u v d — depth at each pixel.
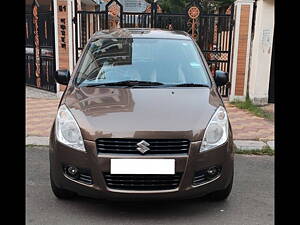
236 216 3.62
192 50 4.66
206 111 3.59
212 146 3.42
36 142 5.68
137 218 3.52
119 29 5.19
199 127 3.39
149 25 8.78
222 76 4.67
